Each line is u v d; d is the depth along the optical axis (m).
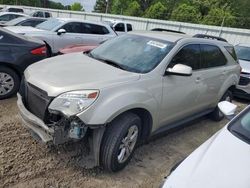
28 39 5.94
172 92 4.17
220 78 5.45
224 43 5.89
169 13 47.44
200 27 24.22
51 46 9.66
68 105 3.19
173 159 4.22
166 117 4.27
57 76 3.56
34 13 24.94
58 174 3.50
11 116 4.88
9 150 3.85
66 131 3.26
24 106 3.70
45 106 3.33
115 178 3.58
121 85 3.49
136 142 3.82
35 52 5.81
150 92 3.78
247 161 2.41
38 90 3.46
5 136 4.20
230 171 2.29
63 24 10.00
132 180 3.59
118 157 3.55
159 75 3.95
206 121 6.00
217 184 2.17
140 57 4.17
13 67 5.58
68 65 3.95
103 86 3.35
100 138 3.33
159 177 3.73
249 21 40.69
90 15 30.77
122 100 3.39
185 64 4.46
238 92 8.13
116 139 3.39
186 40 4.56
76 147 3.86
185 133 5.25
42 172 3.49
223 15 40.09
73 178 3.47
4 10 26.72
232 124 2.96
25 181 3.31
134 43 4.52
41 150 3.92
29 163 3.62
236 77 6.06
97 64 4.03
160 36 4.62
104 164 3.49
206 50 5.08
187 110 4.73
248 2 44.31
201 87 4.86
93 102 3.21
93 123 3.19
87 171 3.62
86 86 3.30
